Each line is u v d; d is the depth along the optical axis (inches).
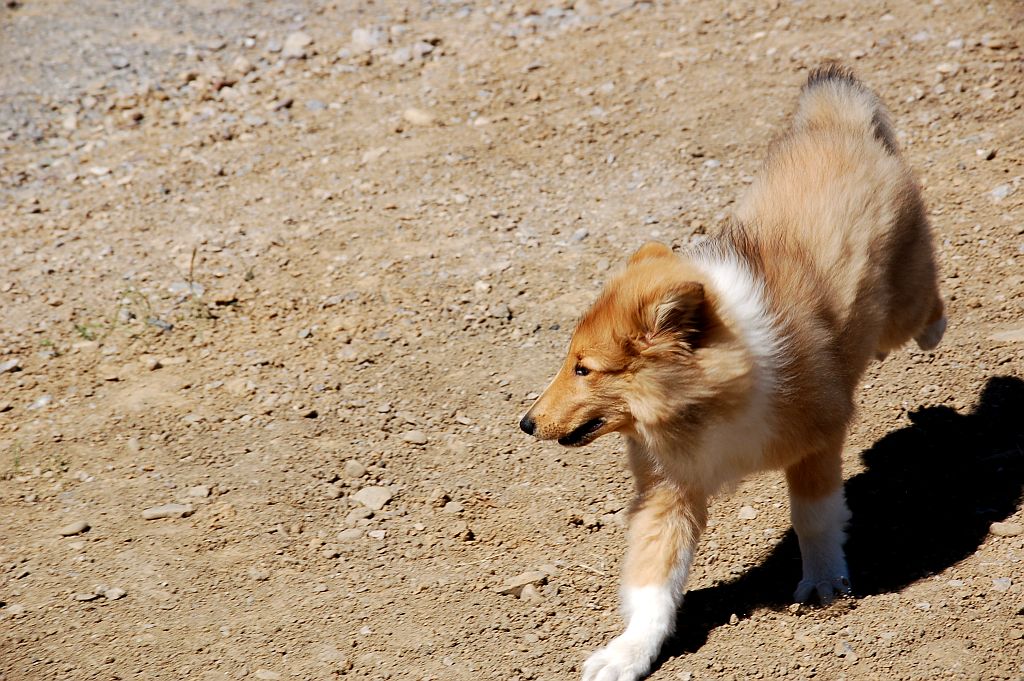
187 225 470.6
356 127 539.5
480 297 410.0
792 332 249.4
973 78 494.0
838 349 262.8
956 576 257.4
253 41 629.9
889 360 356.5
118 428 348.5
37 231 470.3
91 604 273.0
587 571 283.4
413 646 257.0
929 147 457.4
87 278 434.6
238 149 528.4
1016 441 307.6
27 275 437.4
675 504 255.3
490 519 308.5
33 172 515.2
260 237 459.5
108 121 557.0
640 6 625.6
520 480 324.5
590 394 247.0
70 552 292.2
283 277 431.5
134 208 484.7
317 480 323.6
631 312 239.1
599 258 426.0
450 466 330.6
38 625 265.9
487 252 438.6
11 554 291.7
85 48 629.9
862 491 301.9
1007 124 462.6
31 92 583.2
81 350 391.9
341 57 604.4
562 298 405.4
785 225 276.4
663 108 520.1
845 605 252.2
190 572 284.7
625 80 549.0
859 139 303.7
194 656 255.3
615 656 241.1
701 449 244.8
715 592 272.5
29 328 403.9
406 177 494.9
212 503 313.1
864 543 281.0
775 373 244.4
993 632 234.8
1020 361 340.8
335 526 305.3
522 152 504.1
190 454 335.3
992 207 416.8
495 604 271.3
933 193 429.1
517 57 586.2
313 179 499.8
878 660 233.6
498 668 249.0
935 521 283.0
